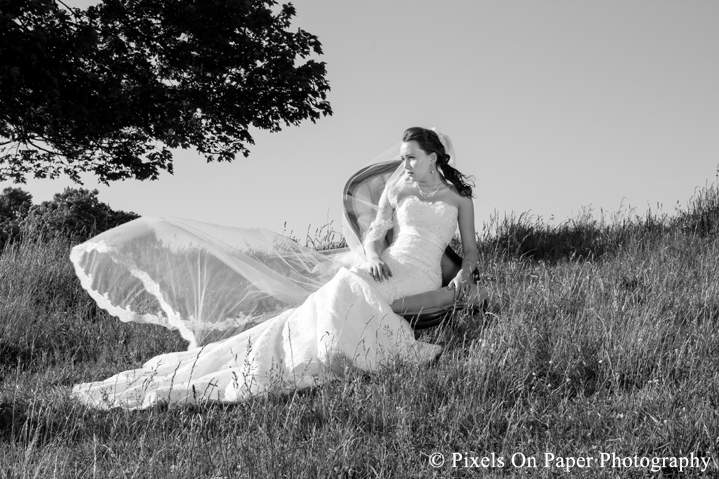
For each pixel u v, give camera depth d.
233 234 5.50
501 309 5.14
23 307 5.97
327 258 5.79
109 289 4.99
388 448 3.23
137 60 15.87
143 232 5.07
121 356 5.30
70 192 18.98
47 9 12.64
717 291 5.46
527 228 8.95
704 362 4.05
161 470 2.88
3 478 2.86
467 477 2.97
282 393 4.00
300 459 2.98
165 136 16.38
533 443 3.19
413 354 4.37
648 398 3.57
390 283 4.92
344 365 4.27
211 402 3.92
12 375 4.67
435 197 5.24
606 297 5.49
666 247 7.34
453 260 5.40
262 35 16.14
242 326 5.23
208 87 16.17
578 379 4.07
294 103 16.20
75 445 3.41
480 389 3.77
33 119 14.12
